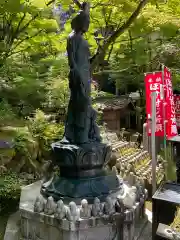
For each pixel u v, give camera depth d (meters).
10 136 6.78
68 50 4.96
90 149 5.04
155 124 6.66
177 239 4.31
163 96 6.93
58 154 5.15
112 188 5.16
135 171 7.35
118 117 15.07
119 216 4.60
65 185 5.06
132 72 14.12
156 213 4.82
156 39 12.70
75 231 4.40
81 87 4.98
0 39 8.16
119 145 9.05
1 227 5.45
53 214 4.59
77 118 5.14
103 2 8.84
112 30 10.32
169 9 10.29
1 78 8.15
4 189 6.14
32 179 7.26
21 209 4.91
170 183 5.43
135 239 4.96
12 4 6.61
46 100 9.21
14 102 8.49
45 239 4.70
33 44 8.59
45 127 8.29
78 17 4.98
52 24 7.77
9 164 7.15
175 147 7.86
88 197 4.85
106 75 16.72
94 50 9.93
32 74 9.05
